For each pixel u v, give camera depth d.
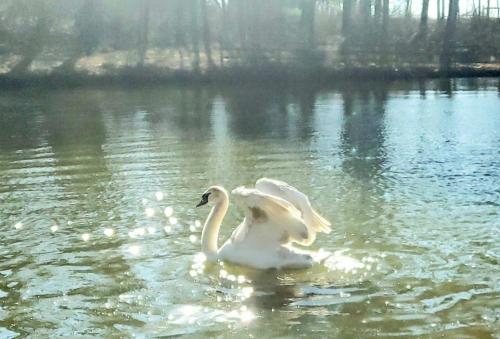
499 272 8.91
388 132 20.25
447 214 11.42
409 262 9.31
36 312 7.96
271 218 9.14
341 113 25.00
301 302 8.12
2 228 10.95
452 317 7.70
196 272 9.12
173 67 38.38
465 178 14.03
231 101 29.20
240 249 9.40
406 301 8.10
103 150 17.38
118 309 8.00
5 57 39.91
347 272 9.02
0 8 44.44
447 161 15.80
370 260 9.41
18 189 13.38
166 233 10.70
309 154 16.77
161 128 21.20
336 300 8.16
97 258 9.63
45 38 42.97
